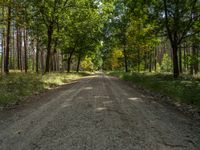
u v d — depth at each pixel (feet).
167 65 233.55
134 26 133.90
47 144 20.52
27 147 19.90
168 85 60.23
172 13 80.79
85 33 154.71
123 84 88.28
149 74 110.11
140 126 26.50
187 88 52.06
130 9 90.38
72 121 28.40
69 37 133.28
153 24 88.94
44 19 104.42
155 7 85.15
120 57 203.31
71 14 114.42
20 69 154.10
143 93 59.57
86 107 37.45
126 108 37.27
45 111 34.99
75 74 155.74
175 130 25.35
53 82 84.58
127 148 19.56
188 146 20.40
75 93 56.39
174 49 82.94
